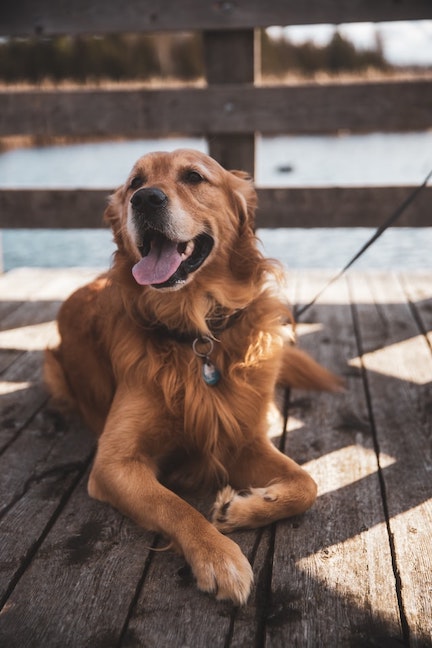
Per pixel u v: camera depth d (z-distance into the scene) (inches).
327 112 181.5
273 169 475.8
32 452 110.3
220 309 103.3
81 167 493.4
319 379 132.5
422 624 69.3
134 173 106.5
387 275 213.8
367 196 184.4
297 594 74.4
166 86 194.9
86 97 185.3
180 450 102.8
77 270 224.7
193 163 103.8
